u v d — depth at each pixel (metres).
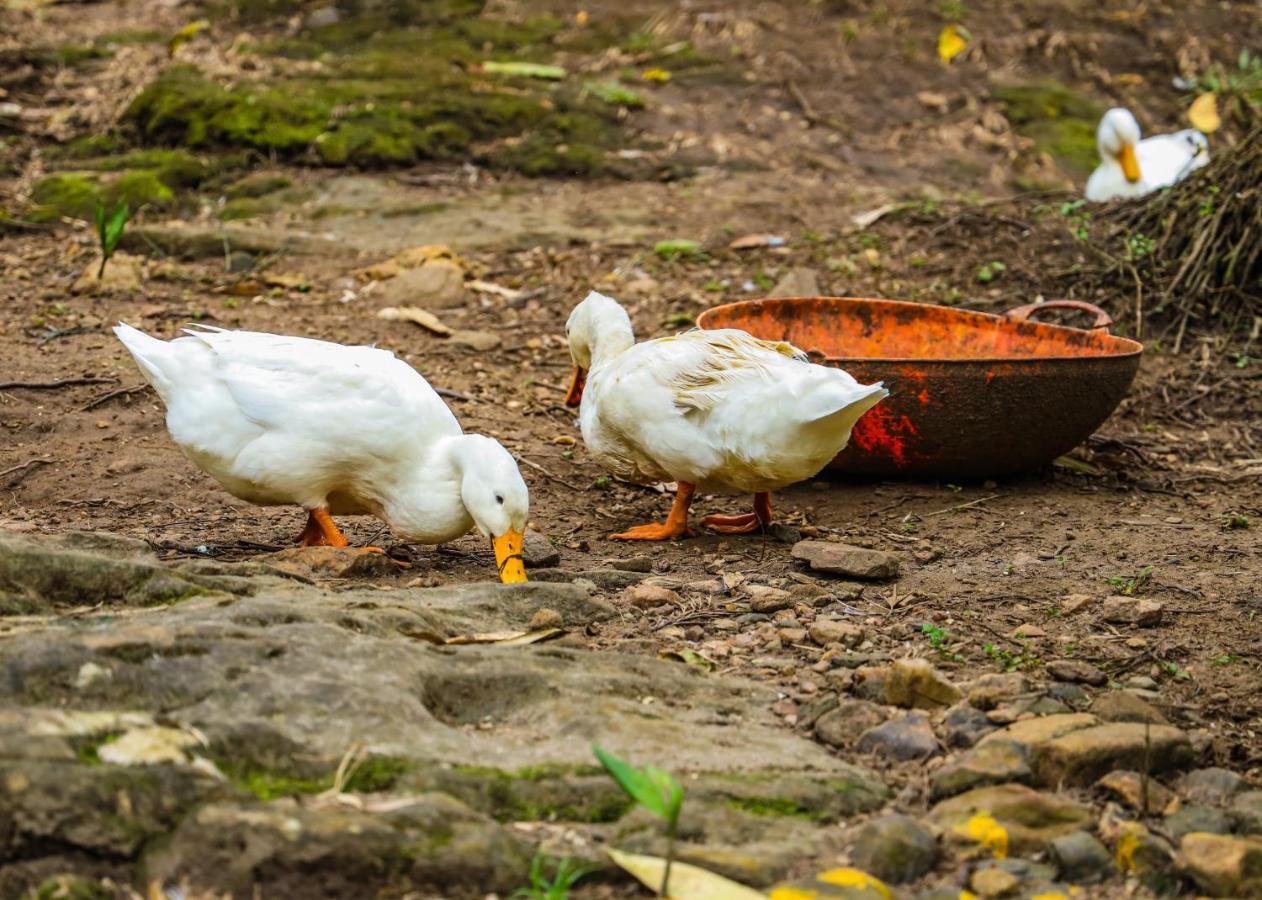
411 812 3.43
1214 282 10.23
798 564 6.17
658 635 5.23
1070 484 7.72
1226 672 5.10
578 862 3.46
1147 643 5.32
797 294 10.35
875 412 7.14
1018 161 14.19
